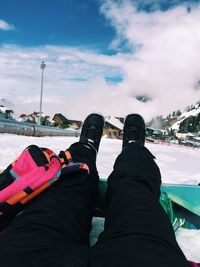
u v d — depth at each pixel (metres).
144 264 0.77
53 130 20.48
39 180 1.24
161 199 1.81
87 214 1.28
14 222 1.05
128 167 1.52
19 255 0.80
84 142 2.15
